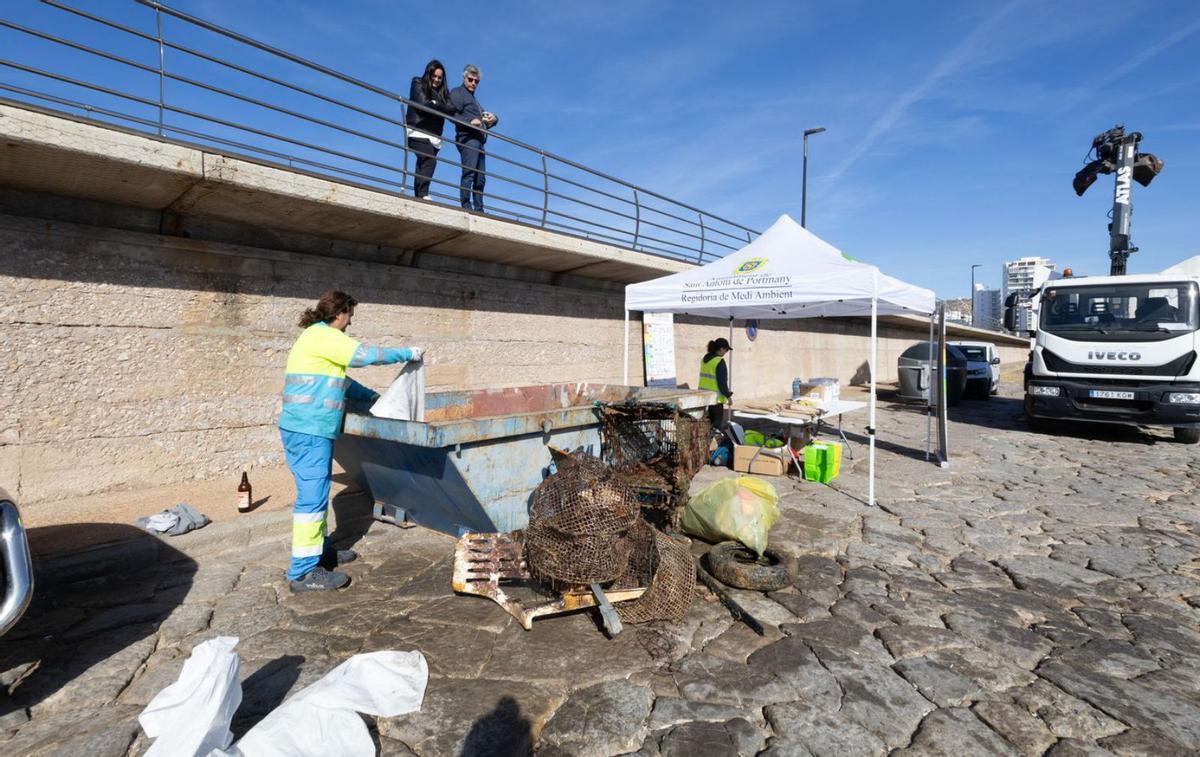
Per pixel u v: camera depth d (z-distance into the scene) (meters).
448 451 4.16
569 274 11.33
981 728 2.75
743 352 17.20
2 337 5.26
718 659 3.34
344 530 5.46
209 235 6.52
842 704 2.92
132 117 5.25
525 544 3.87
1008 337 38.16
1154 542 5.45
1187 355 9.91
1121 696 3.04
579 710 2.85
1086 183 15.27
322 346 4.06
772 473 7.92
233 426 6.76
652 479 5.29
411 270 8.62
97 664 3.19
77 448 5.70
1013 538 5.54
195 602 3.96
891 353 28.97
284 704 2.53
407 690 2.86
